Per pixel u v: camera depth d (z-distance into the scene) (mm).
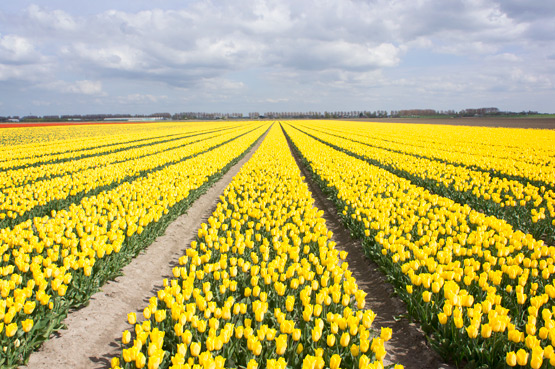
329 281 6137
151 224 9445
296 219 8594
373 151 25797
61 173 17844
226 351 4137
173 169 17188
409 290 5426
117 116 174500
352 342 4531
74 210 9539
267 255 6727
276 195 12148
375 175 15602
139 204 10898
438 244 7328
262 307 4570
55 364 4777
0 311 4465
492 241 7148
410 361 4973
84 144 35344
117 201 10773
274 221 8539
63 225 8086
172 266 8281
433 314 5168
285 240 7363
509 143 32594
